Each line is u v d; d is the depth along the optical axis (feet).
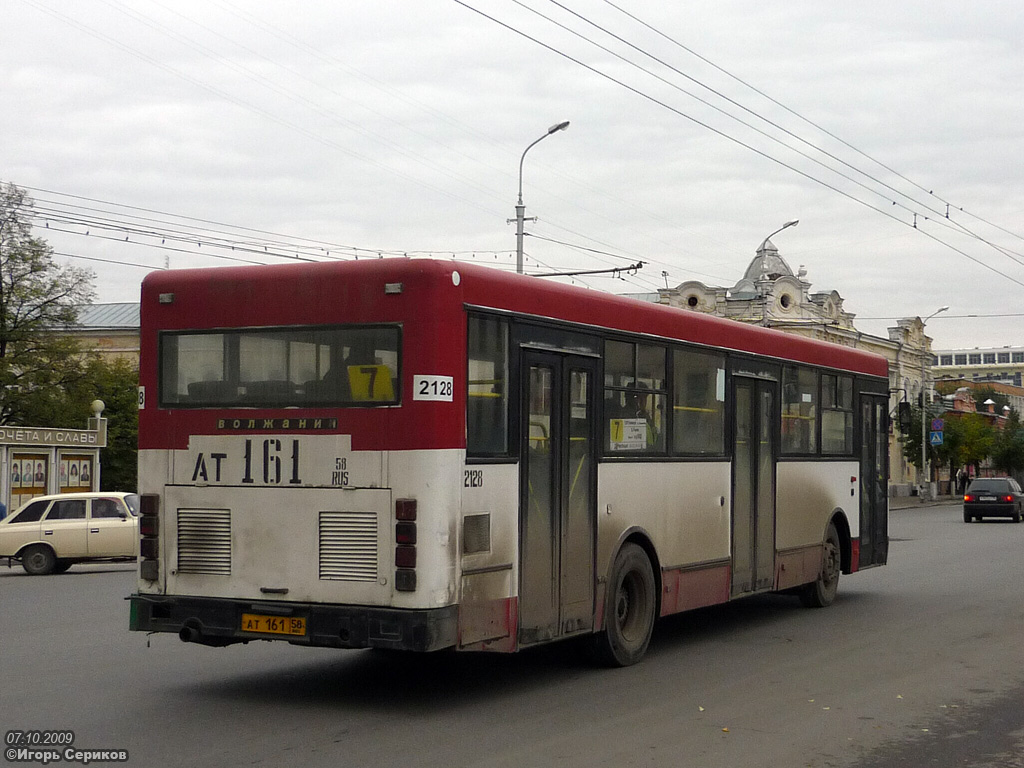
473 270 27.68
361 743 24.02
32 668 32.68
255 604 27.81
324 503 27.30
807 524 46.62
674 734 25.21
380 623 26.23
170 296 29.60
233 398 28.66
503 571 28.30
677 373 36.83
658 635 40.75
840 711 27.81
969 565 70.33
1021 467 265.13
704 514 38.27
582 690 30.22
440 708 27.71
